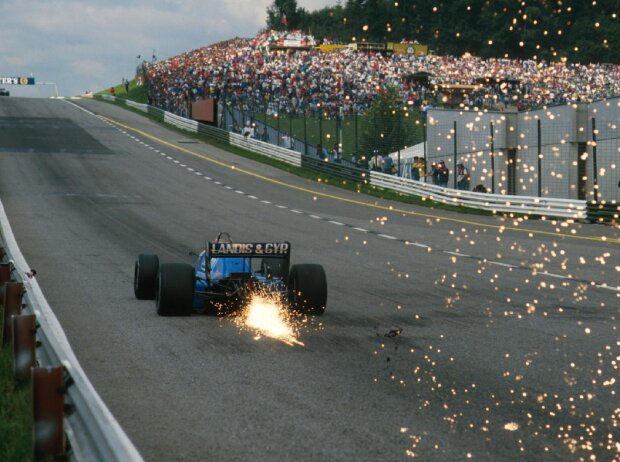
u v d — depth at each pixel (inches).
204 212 1171.9
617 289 570.9
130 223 1008.2
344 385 295.9
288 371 317.1
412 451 224.4
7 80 4955.7
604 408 268.5
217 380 303.3
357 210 1284.4
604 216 1130.0
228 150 2214.6
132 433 241.1
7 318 353.1
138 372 316.2
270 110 2598.4
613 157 1344.7
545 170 1425.9
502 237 962.7
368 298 523.5
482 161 1502.2
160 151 2121.1
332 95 2679.6
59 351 236.7
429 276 639.8
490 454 222.2
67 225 967.0
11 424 241.3
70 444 200.1
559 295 542.0
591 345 374.3
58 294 519.2
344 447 227.8
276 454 222.2
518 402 275.0
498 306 493.7
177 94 2940.5
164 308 432.1
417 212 1279.5
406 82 2849.4
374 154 1792.6
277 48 3508.9
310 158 1863.9
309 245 858.1
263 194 1469.0
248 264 439.2
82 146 2123.5
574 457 220.5
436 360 339.6
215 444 231.0
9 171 1609.3
